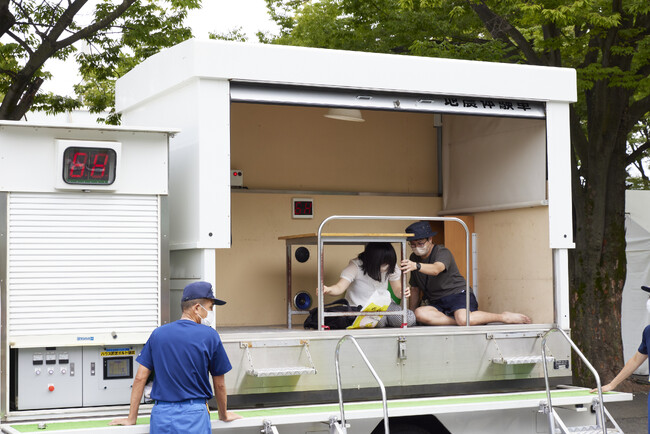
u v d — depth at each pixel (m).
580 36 9.78
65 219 4.15
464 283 5.74
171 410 3.77
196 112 4.41
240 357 4.38
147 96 5.18
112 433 3.82
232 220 6.22
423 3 8.88
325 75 4.64
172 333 3.86
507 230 5.93
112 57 10.74
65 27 9.07
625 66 9.76
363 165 6.71
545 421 4.88
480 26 10.39
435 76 4.93
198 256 4.41
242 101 4.48
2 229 4.03
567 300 5.37
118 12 9.41
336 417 4.21
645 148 10.77
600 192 10.15
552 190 5.38
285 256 6.37
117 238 4.23
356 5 10.49
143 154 4.30
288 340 4.49
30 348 4.08
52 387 4.11
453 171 6.72
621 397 4.87
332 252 6.54
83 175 4.13
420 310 5.51
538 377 5.16
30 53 9.17
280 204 6.39
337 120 6.64
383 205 6.73
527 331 5.15
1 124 4.01
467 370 4.94
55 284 4.12
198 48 4.37
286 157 6.46
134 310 4.25
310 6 11.82
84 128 4.15
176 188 4.76
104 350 4.21
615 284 10.29
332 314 4.75
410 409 4.40
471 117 6.47
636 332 11.38
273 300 6.31
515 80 5.18
